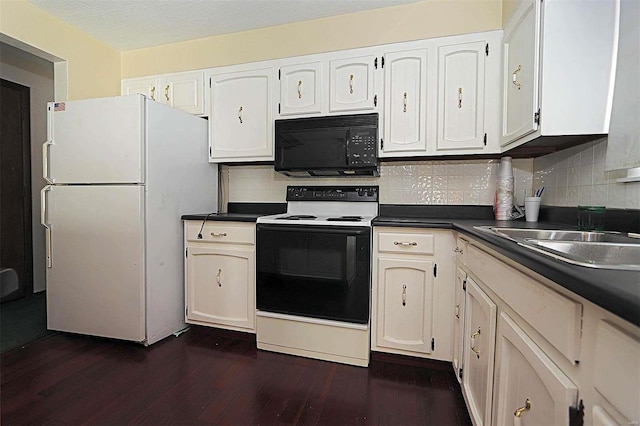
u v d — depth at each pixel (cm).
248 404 149
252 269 210
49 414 140
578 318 57
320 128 212
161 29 242
